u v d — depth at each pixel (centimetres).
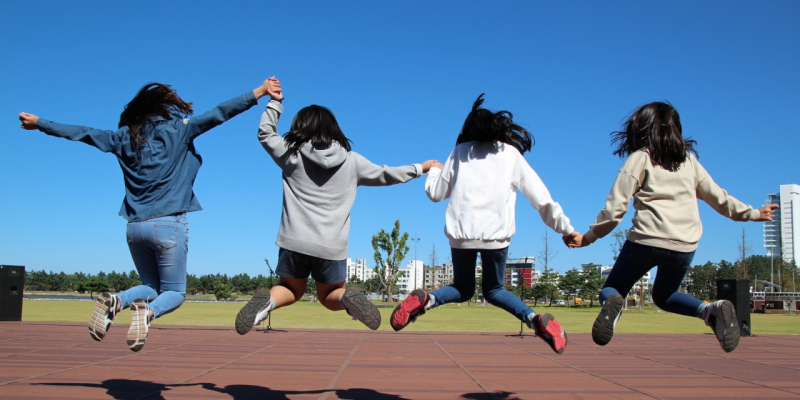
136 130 329
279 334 831
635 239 308
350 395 342
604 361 545
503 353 604
